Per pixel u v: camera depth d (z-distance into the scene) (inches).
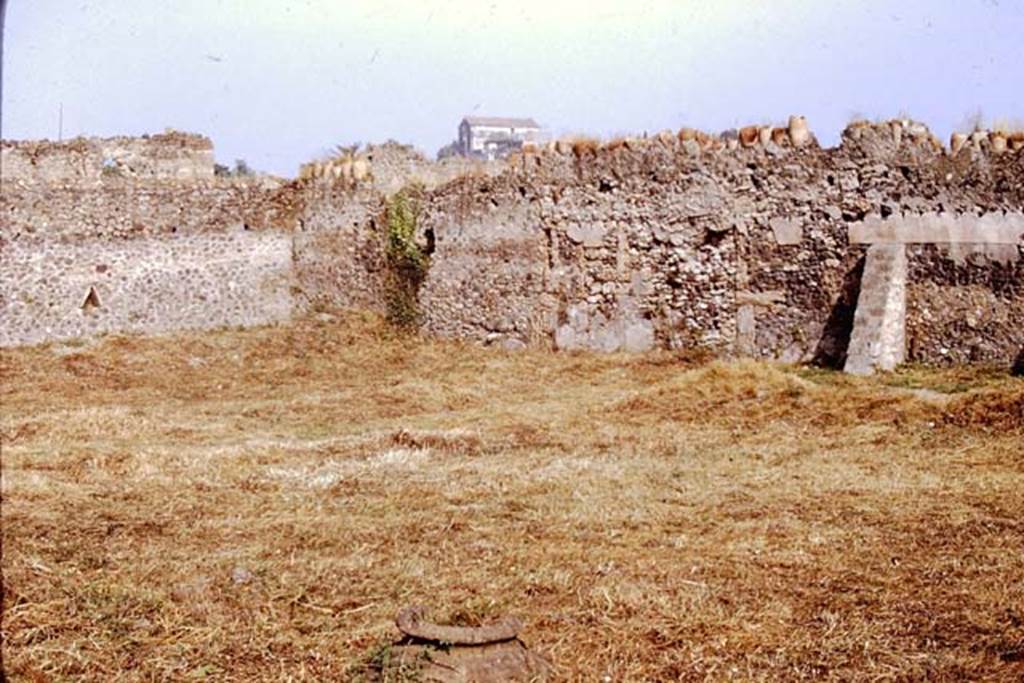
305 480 401.1
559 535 318.0
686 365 661.9
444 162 890.7
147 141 952.9
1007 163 590.9
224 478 405.7
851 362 591.2
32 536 323.0
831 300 642.2
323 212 871.1
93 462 429.1
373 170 863.7
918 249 614.5
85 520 344.2
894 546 296.0
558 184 730.8
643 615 251.4
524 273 743.7
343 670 225.3
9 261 804.0
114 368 732.0
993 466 383.2
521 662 220.7
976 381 541.0
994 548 290.0
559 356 713.0
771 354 660.7
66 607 261.0
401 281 818.2
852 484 367.6
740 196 673.0
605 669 222.2
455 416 540.7
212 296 857.5
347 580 280.7
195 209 860.6
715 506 346.6
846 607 251.9
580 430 484.4
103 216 833.5
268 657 234.1
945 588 261.3
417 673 215.6
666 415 508.7
